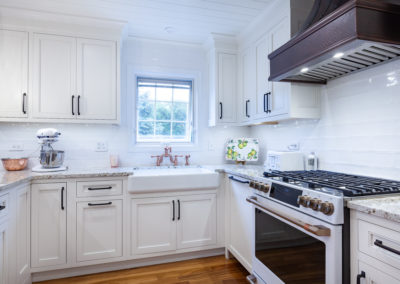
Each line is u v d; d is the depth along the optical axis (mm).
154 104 2816
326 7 1385
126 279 1963
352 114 1682
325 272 1082
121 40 2441
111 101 2305
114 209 2062
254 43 2371
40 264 1896
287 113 1893
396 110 1404
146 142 2766
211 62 2727
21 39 2115
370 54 1318
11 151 2297
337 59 1407
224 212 2328
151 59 2721
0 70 2070
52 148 2174
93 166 2510
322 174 1657
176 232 2195
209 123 2818
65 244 1952
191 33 2578
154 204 2145
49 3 2004
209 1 2018
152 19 2293
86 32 2248
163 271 2082
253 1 2012
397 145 1397
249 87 2465
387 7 1104
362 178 1477
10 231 1560
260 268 1633
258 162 2838
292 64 1517
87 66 2250
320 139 1954
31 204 1879
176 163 2727
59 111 2188
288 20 1861
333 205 1044
